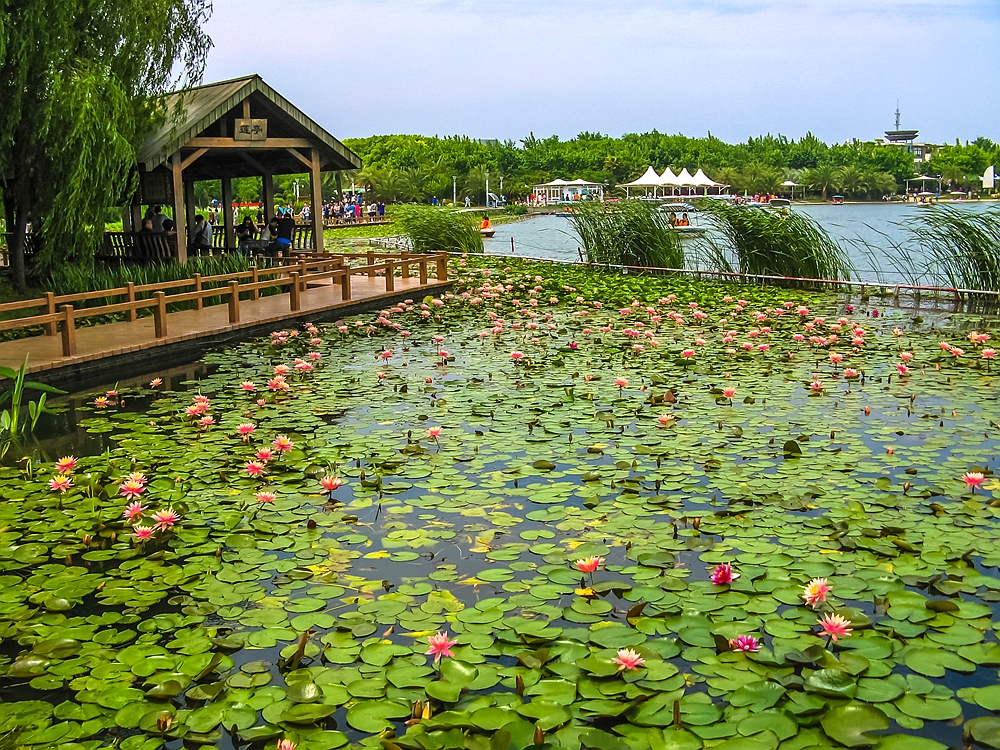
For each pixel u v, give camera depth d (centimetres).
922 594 353
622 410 651
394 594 358
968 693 281
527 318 1125
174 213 1383
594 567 348
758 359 839
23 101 1071
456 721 267
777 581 363
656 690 284
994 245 1243
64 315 818
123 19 1179
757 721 266
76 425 642
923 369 782
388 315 1130
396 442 579
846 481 486
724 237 1630
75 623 343
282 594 364
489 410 655
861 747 250
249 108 1468
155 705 285
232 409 682
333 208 4362
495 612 340
